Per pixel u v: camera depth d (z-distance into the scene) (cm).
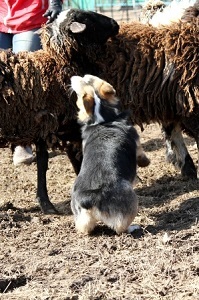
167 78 820
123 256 605
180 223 693
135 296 524
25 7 909
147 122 850
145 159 721
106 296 526
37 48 912
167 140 947
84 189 656
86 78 711
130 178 665
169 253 598
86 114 698
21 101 756
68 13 785
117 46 817
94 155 666
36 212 797
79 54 787
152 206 782
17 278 566
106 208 643
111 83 812
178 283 546
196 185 852
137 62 816
